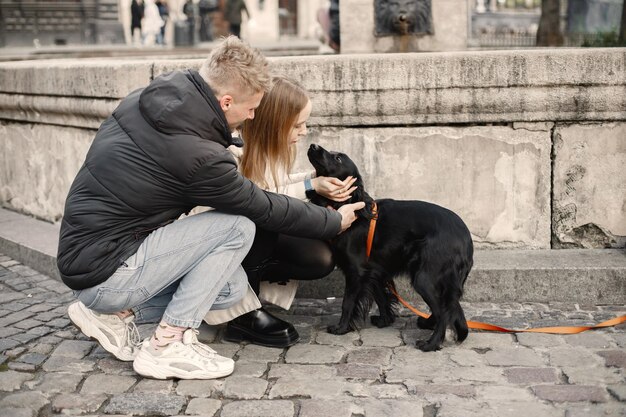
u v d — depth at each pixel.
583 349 3.01
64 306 3.71
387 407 2.56
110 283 2.69
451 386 2.71
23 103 4.80
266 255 3.12
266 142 3.01
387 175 3.83
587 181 3.77
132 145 2.62
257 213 2.76
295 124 2.99
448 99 3.68
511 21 25.16
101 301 2.74
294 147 3.10
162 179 2.62
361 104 3.71
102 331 2.94
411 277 3.06
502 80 3.64
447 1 6.00
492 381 2.74
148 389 2.73
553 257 3.72
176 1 25.03
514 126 3.73
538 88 3.64
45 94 4.57
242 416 2.53
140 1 22.33
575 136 3.73
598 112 3.66
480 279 3.62
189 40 21.27
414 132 3.78
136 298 2.75
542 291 3.60
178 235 2.72
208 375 2.79
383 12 6.03
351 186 3.12
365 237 3.14
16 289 4.01
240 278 2.91
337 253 3.19
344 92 3.70
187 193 2.66
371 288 3.21
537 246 3.86
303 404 2.60
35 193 5.05
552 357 2.94
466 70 3.64
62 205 4.78
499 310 3.52
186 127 2.58
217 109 2.63
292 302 3.69
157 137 2.60
